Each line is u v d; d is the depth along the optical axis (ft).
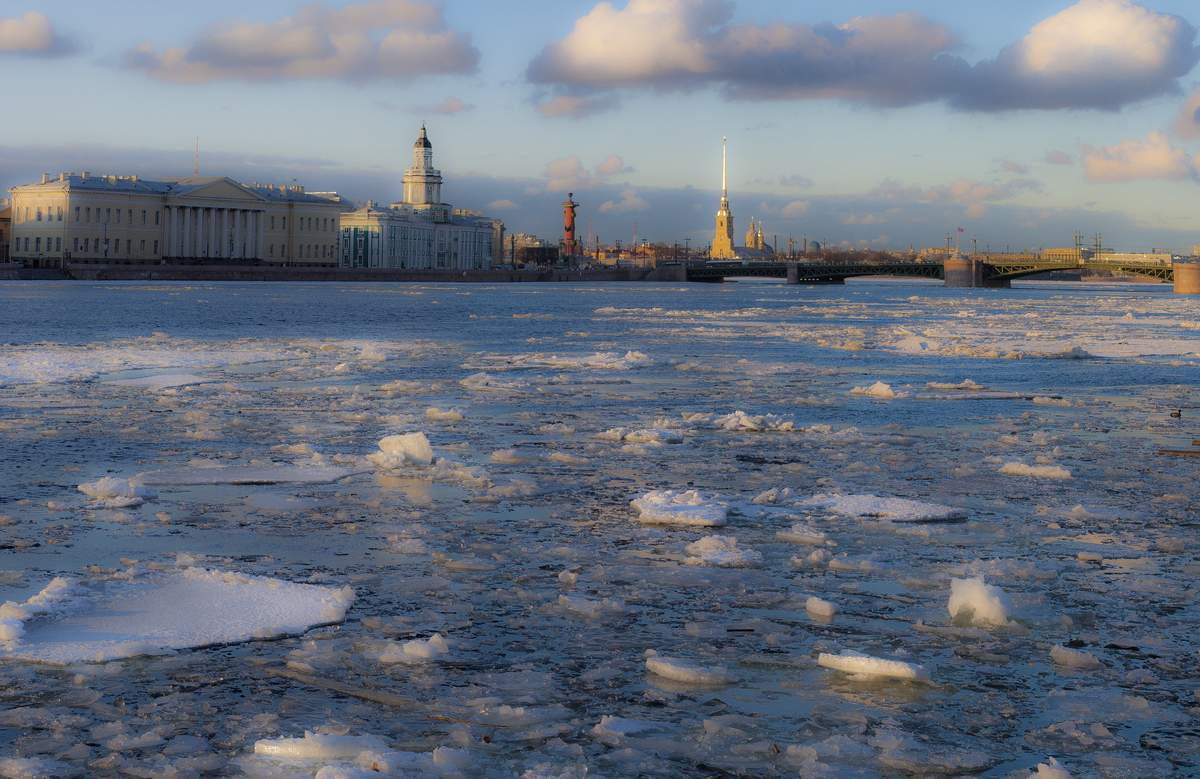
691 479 70.28
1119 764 31.07
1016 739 32.71
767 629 41.75
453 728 32.96
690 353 178.60
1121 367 158.10
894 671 37.11
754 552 51.57
